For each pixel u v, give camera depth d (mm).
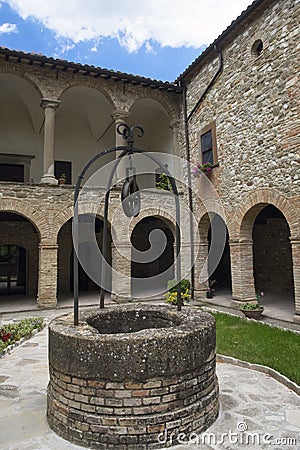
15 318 8781
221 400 3691
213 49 9945
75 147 14969
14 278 13398
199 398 3068
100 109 13828
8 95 12938
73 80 10938
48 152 10484
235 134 9164
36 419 3320
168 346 2914
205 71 10672
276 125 7836
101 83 11273
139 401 2818
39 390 4051
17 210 9656
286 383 4113
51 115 10594
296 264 7215
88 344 2891
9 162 13852
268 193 8039
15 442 2920
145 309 4223
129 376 2814
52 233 10016
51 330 3256
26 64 10328
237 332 6695
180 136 12188
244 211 8797
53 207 10070
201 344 3133
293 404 3590
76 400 2922
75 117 14859
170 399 2893
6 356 5484
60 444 2889
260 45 8633
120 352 2834
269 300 10156
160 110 13891
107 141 15562
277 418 3283
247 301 8844
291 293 11188
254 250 12805
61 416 3008
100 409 2836
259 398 3746
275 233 11844
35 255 13219
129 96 11633
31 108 13203
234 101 9234
